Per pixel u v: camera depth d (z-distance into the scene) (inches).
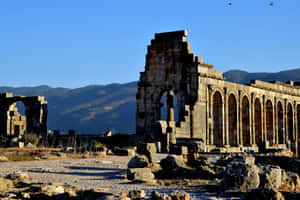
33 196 872.9
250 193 797.2
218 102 2780.5
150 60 2773.1
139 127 2787.9
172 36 2704.2
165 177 1204.5
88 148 2094.0
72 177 1148.5
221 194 868.6
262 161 1343.5
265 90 3297.2
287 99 3587.6
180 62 2657.5
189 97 2578.7
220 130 2755.9
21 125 3651.6
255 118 3267.7
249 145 3024.1
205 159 1402.6
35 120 3373.5
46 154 1819.6
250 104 3093.0
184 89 2618.1
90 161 1606.8
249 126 3070.9
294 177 989.8
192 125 2509.8
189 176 1209.4
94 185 1010.1
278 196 773.9
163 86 2706.7
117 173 1236.5
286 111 3570.4
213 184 1059.9
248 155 1465.3
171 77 2679.6
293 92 3676.2
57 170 1295.5
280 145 3294.8
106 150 2092.8
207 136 2603.3
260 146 2036.2
